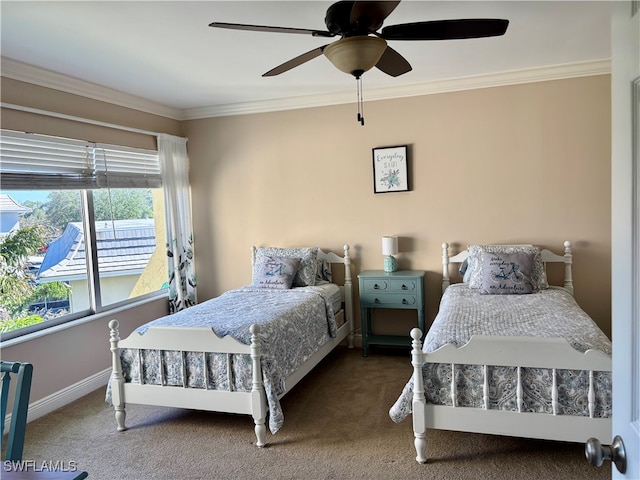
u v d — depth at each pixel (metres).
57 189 3.39
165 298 4.56
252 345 2.64
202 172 4.83
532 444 2.59
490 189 4.03
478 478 2.28
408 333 4.34
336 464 2.46
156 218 4.61
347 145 4.37
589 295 3.85
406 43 3.02
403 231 4.29
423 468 2.39
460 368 2.38
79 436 2.88
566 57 3.49
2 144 3.01
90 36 2.65
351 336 4.45
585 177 3.79
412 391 2.45
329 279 4.47
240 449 2.66
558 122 3.82
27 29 2.52
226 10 2.35
